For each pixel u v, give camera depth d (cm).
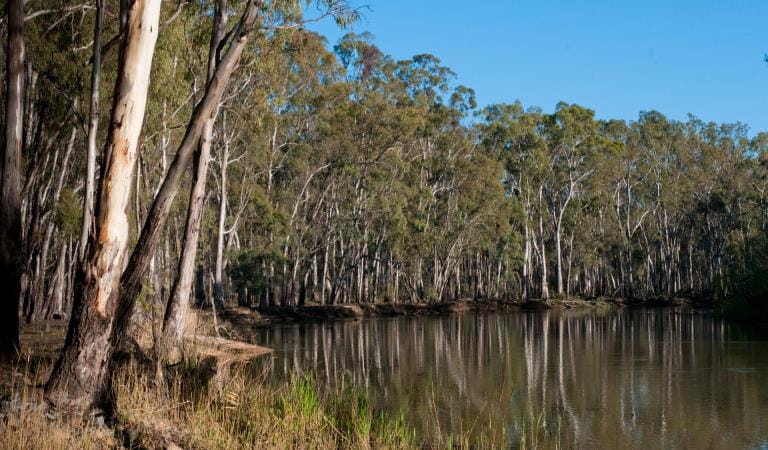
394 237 4447
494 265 6075
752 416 1191
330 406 1012
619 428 1113
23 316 2722
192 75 2075
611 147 5409
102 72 1825
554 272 6575
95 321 811
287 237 4025
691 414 1209
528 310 4756
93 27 1859
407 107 4425
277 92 2722
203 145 1552
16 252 1115
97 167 2736
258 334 2819
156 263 2270
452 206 4972
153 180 2520
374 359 1936
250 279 3856
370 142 4188
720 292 5269
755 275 3706
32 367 1042
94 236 823
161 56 1812
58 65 1814
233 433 827
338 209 4531
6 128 1116
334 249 4619
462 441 993
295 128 4131
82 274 818
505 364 1839
